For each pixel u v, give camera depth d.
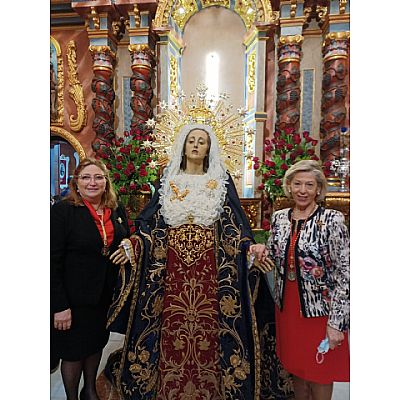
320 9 2.89
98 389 2.08
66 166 3.16
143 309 1.87
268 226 2.38
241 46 2.94
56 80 3.13
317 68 3.00
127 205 2.35
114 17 2.97
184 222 1.88
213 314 1.89
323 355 1.62
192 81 2.96
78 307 1.79
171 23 2.92
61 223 1.74
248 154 2.72
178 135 1.97
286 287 1.66
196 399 1.93
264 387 2.02
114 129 3.07
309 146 2.94
